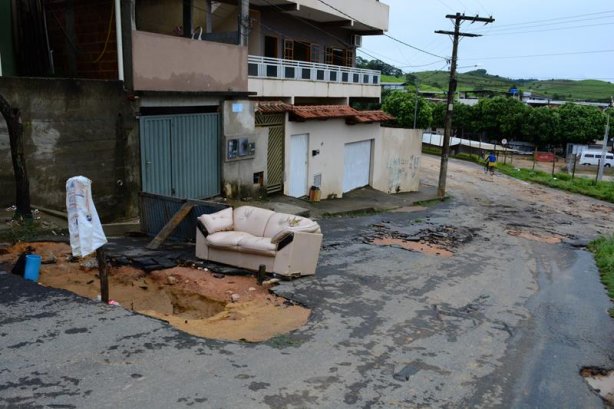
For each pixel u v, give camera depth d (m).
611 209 29.58
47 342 5.29
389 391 5.21
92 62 13.90
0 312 5.94
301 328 6.76
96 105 11.23
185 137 13.55
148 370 4.94
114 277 8.22
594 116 64.31
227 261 9.08
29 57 13.73
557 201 30.81
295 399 4.77
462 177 39.75
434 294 9.21
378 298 8.50
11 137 9.16
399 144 27.78
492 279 11.01
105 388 4.54
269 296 7.94
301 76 23.23
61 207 10.91
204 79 13.78
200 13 18.73
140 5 15.89
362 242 13.59
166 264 8.74
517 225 20.66
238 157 15.41
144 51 11.91
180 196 13.62
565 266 13.58
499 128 66.44
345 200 21.95
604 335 7.98
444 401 5.17
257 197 16.92
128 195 12.16
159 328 5.93
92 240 6.55
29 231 9.14
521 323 8.14
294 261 8.89
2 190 10.03
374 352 6.20
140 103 12.06
